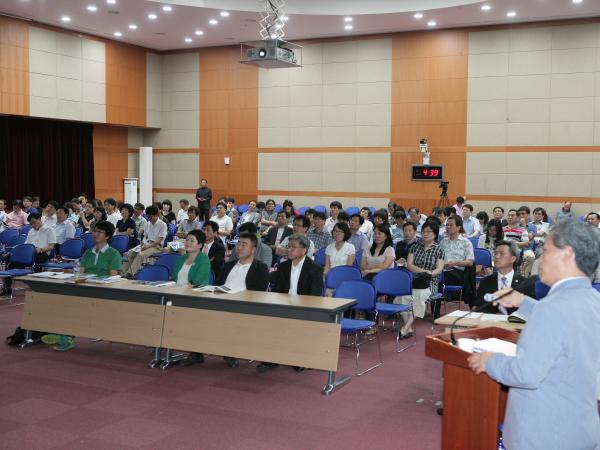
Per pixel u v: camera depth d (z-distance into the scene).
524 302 2.81
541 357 2.20
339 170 17.88
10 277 9.17
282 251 9.52
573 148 15.42
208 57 19.39
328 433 4.61
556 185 15.61
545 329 2.22
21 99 15.77
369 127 17.47
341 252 8.31
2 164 16.77
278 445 4.37
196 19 15.68
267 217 14.71
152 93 19.75
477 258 9.56
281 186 18.66
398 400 5.38
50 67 16.47
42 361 6.49
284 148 18.55
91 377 5.96
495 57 16.06
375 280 7.54
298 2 14.82
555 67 15.50
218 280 6.97
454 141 16.58
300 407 5.18
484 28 16.12
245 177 19.12
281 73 18.44
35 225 10.48
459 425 3.21
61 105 16.83
